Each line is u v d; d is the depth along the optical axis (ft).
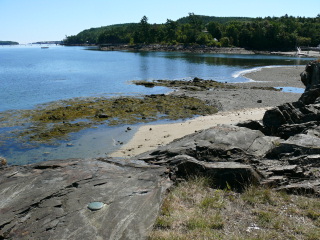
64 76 161.48
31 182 24.88
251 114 78.48
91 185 24.31
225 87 124.06
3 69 205.26
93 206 20.76
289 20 530.68
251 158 32.68
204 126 67.21
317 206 22.76
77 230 18.21
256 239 18.58
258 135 38.11
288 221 20.84
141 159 33.96
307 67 80.89
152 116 78.69
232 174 26.89
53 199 21.91
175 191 25.04
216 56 330.13
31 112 79.15
